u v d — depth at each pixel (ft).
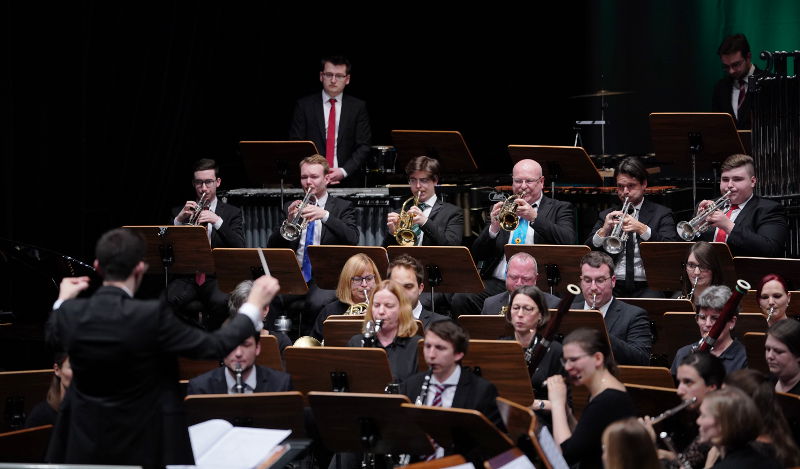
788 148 93.76
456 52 148.25
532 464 51.16
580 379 55.57
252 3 130.52
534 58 150.00
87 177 112.88
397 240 91.09
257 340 63.93
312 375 64.80
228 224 96.94
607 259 74.84
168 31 119.65
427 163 94.79
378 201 100.99
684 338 72.13
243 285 71.51
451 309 92.73
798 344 59.21
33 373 67.15
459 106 149.38
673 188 107.86
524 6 148.87
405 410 53.57
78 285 49.93
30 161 107.14
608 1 150.30
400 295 69.26
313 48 138.92
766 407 50.65
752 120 94.73
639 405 57.57
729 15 147.95
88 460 46.65
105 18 112.88
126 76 116.26
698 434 56.54
